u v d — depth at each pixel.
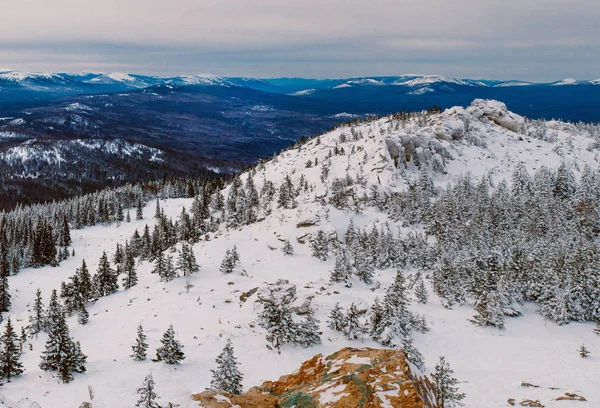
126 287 87.50
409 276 78.69
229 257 81.31
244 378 40.16
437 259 82.25
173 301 68.06
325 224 100.19
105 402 33.78
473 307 68.06
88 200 179.25
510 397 36.09
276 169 186.88
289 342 49.06
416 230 104.31
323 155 184.50
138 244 127.62
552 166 166.38
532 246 80.50
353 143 188.12
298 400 12.55
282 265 84.50
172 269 80.06
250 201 135.38
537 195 118.38
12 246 122.25
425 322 59.62
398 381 12.05
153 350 49.38
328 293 66.44
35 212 180.75
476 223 96.62
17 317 82.50
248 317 57.59
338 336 51.81
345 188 127.44
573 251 75.06
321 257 86.81
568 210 107.25
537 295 69.06
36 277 110.88
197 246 100.56
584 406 32.09
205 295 68.88
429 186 131.12
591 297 62.75
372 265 87.44
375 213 112.88
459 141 180.25
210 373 41.06
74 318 71.38
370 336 51.31
